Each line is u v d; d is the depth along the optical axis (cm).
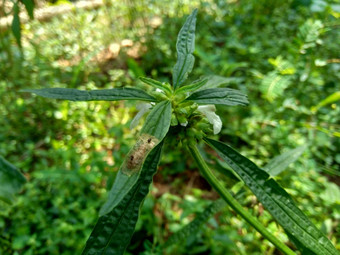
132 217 11
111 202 8
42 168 36
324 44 46
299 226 12
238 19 62
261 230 14
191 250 27
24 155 41
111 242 11
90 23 63
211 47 56
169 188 37
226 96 11
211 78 16
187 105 12
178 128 13
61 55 56
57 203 31
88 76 53
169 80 52
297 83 42
